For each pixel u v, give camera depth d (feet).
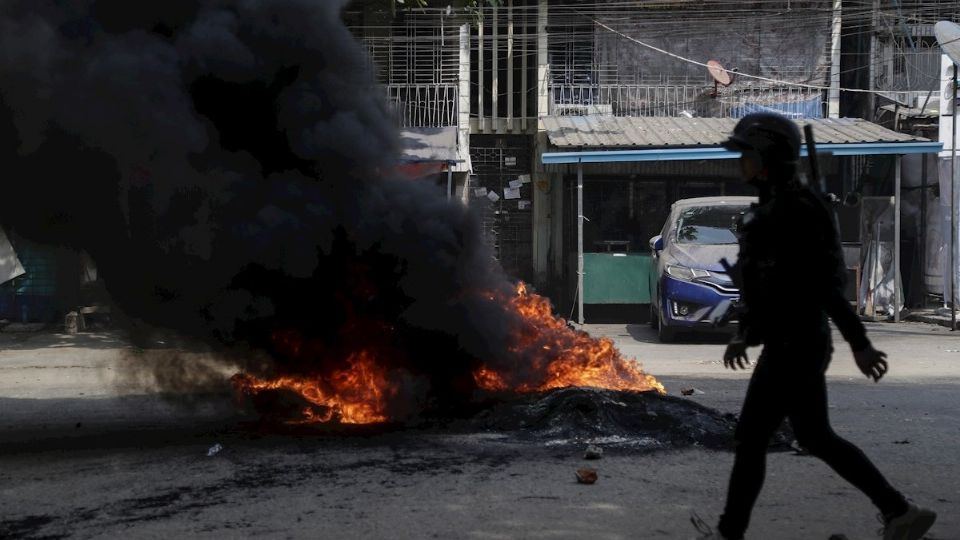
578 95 64.13
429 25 61.11
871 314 57.00
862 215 58.23
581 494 15.55
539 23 63.46
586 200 63.57
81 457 18.79
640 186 63.36
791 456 18.56
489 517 14.23
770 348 11.92
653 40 63.98
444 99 60.85
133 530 13.65
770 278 11.91
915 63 63.72
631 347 44.80
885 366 11.73
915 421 23.31
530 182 65.00
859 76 64.80
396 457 18.24
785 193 12.01
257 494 15.58
